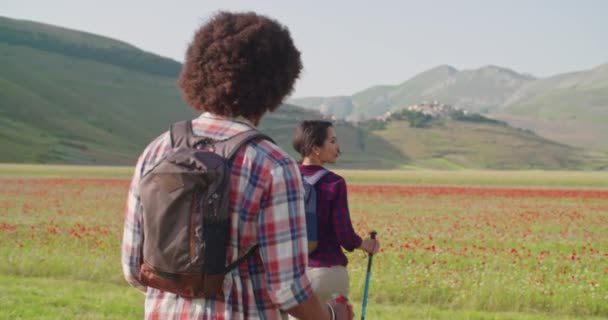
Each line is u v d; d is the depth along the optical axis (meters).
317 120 5.12
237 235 2.35
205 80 2.54
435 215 26.53
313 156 5.05
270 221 2.33
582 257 13.73
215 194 2.25
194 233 2.23
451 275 10.91
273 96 2.62
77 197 34.62
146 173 2.42
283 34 2.68
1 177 55.84
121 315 8.35
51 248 14.04
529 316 8.81
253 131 2.45
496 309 9.59
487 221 23.06
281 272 2.33
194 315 2.35
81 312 8.42
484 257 13.62
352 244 4.75
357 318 8.46
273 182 2.34
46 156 142.88
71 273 11.61
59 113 195.12
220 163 2.29
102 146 176.50
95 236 16.22
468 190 45.16
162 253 2.26
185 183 2.23
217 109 2.55
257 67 2.55
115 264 11.85
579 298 9.56
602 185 55.69
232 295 2.38
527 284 10.18
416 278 10.59
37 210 26.23
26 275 11.59
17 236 16.20
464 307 9.65
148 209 2.28
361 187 49.19
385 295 10.08
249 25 2.60
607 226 22.25
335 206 4.71
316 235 4.68
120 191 40.28
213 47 2.53
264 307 2.43
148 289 2.52
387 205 32.88
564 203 35.16
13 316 7.95
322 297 4.75
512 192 43.53
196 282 2.28
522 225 22.31
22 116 179.62
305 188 4.74
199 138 2.45
